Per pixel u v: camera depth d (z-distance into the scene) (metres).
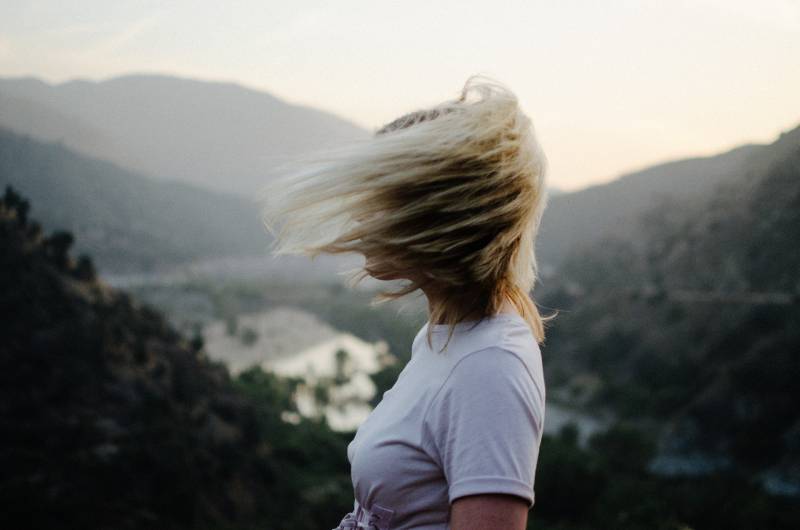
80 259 63.44
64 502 34.53
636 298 107.69
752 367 72.75
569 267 142.12
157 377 54.56
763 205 111.62
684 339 91.06
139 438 43.59
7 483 34.34
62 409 44.34
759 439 66.12
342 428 81.31
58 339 49.25
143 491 39.56
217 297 197.12
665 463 67.25
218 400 59.16
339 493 52.16
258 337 156.62
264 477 51.44
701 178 187.88
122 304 64.38
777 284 93.12
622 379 93.31
